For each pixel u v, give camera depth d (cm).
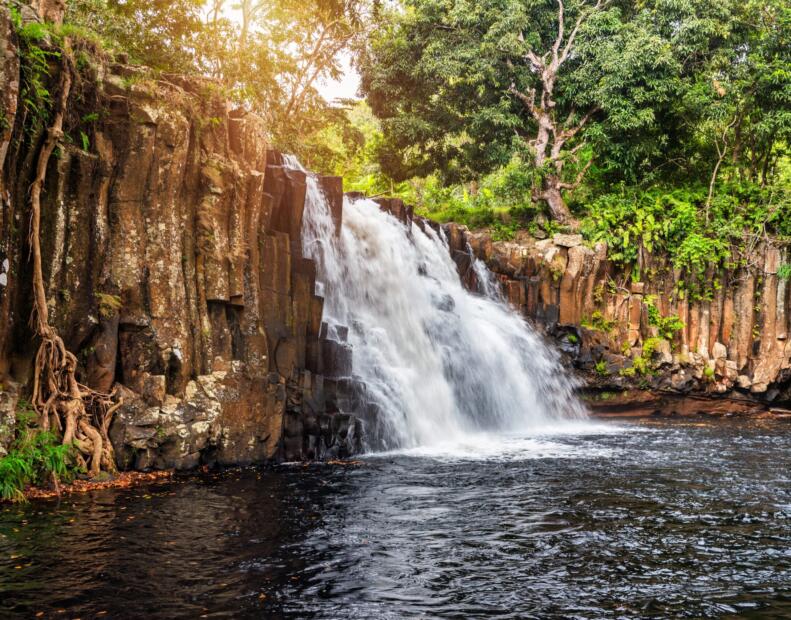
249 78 2931
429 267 2347
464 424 2116
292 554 833
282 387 1441
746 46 3253
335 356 1631
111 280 1267
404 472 1357
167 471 1264
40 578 734
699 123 3222
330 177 1911
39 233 1169
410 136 3391
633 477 1338
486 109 3127
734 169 3341
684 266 2841
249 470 1339
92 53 1294
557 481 1290
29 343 1149
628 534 948
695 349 2814
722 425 2362
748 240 2867
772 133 3203
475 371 2228
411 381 1880
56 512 983
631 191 3100
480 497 1149
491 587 745
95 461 1166
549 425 2347
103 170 1267
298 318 1548
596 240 2789
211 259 1391
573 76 3119
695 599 720
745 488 1247
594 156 3294
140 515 979
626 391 2662
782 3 3097
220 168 1419
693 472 1399
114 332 1252
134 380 1272
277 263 1516
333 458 1519
